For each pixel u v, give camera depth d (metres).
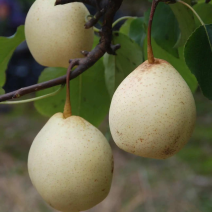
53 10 0.49
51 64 0.51
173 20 0.54
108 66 0.56
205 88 0.43
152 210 1.18
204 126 1.84
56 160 0.42
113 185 1.37
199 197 1.21
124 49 0.55
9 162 1.62
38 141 0.44
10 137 1.89
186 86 0.41
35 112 2.34
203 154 1.50
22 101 0.45
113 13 0.46
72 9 0.49
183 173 1.37
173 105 0.40
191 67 0.43
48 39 0.49
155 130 0.40
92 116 0.61
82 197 0.43
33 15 0.49
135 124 0.40
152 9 0.41
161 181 1.34
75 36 0.49
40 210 1.26
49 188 0.42
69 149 0.42
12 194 1.36
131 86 0.41
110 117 0.42
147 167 1.48
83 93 0.59
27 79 2.23
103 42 0.46
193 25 0.50
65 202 0.43
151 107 0.40
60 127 0.43
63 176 0.42
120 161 1.59
